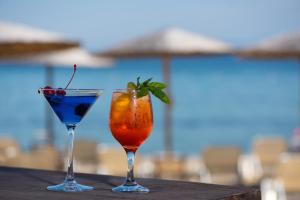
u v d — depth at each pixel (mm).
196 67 52156
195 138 23469
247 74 49812
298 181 6414
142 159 8164
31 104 35156
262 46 9852
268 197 6879
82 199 1929
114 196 1970
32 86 46469
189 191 2051
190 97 37344
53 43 7812
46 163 6902
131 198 1941
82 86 49031
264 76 48594
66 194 1998
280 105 32875
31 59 11445
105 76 52656
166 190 2066
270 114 29562
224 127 26203
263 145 8492
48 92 2121
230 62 51188
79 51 11734
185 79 48562
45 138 11688
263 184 7375
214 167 7656
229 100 35500
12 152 8484
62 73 51625
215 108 32062
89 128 25828
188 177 7805
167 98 2131
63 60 11594
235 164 7629
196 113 30234
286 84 45031
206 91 40531
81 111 2150
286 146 8570
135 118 2076
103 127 26094
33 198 1938
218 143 22219
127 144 2105
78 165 8680
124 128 2074
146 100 2107
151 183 2193
